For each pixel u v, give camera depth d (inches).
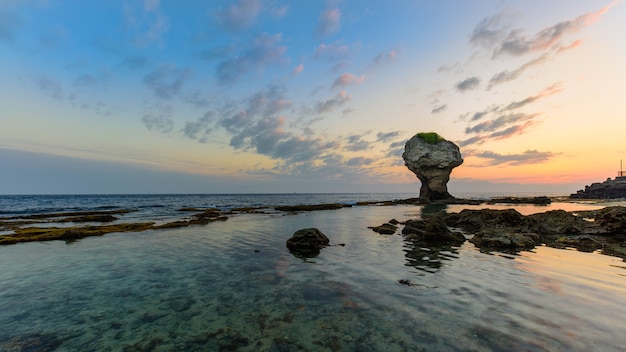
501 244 792.3
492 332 309.6
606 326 319.0
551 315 348.2
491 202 3405.5
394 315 358.6
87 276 541.3
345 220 1572.3
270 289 462.0
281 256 695.1
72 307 398.9
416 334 310.8
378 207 2810.0
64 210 2394.2
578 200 3619.6
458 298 408.2
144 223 1338.6
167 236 1014.4
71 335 321.1
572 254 689.6
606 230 983.0
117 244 866.1
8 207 2817.4
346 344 294.8
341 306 389.7
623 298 401.4
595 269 551.5
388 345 290.0
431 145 3376.0
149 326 341.1
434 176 3435.0
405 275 524.4
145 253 738.2
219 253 732.7
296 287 469.1
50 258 690.2
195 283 496.1
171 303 410.3
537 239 878.4
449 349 280.5
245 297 429.4
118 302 415.2
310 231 809.5
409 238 935.0
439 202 3326.8
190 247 813.2
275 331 325.4
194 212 2169.0
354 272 549.3
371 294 431.2
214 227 1261.1
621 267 565.6
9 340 310.0
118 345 298.8
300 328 331.3
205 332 325.1
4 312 383.2
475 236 902.4
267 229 1193.4
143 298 429.7
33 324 348.5
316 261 641.0
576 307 371.9
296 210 2396.7
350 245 827.4
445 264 601.0
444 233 904.9
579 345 281.1
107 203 3690.9
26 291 462.9
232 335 317.4
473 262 616.1
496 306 378.0
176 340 308.5
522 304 382.9
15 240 916.6
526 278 496.7
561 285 458.0
